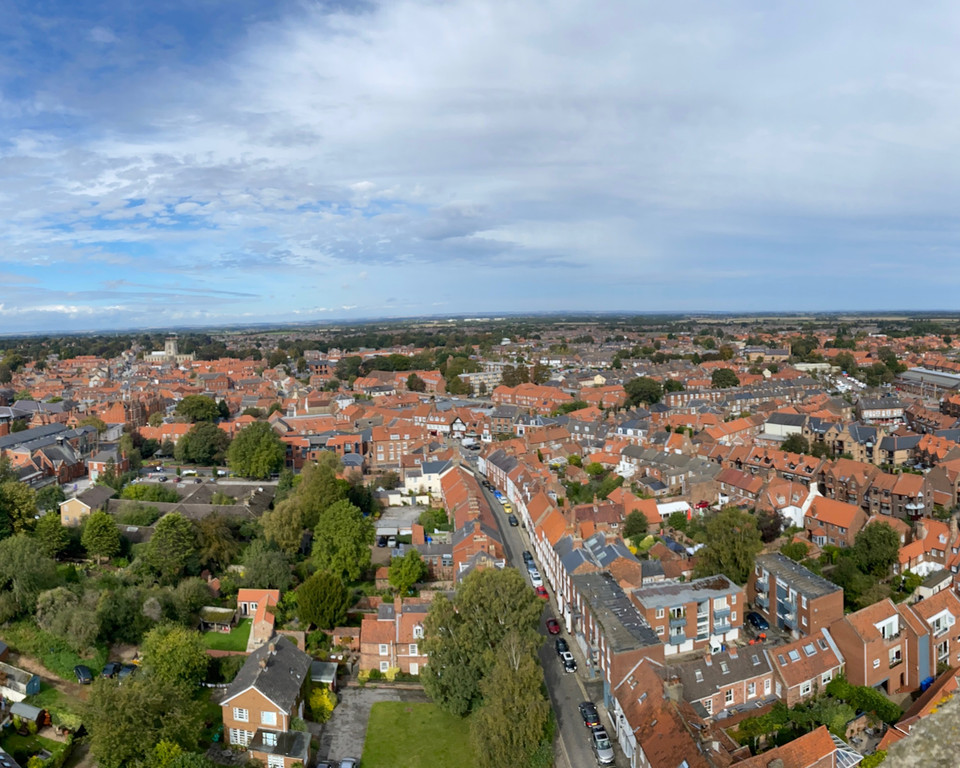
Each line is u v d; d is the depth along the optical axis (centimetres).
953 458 15300
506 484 16212
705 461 15662
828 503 12300
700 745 6450
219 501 14312
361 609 10381
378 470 18500
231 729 7325
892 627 8344
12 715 7356
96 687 7038
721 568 10406
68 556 12038
